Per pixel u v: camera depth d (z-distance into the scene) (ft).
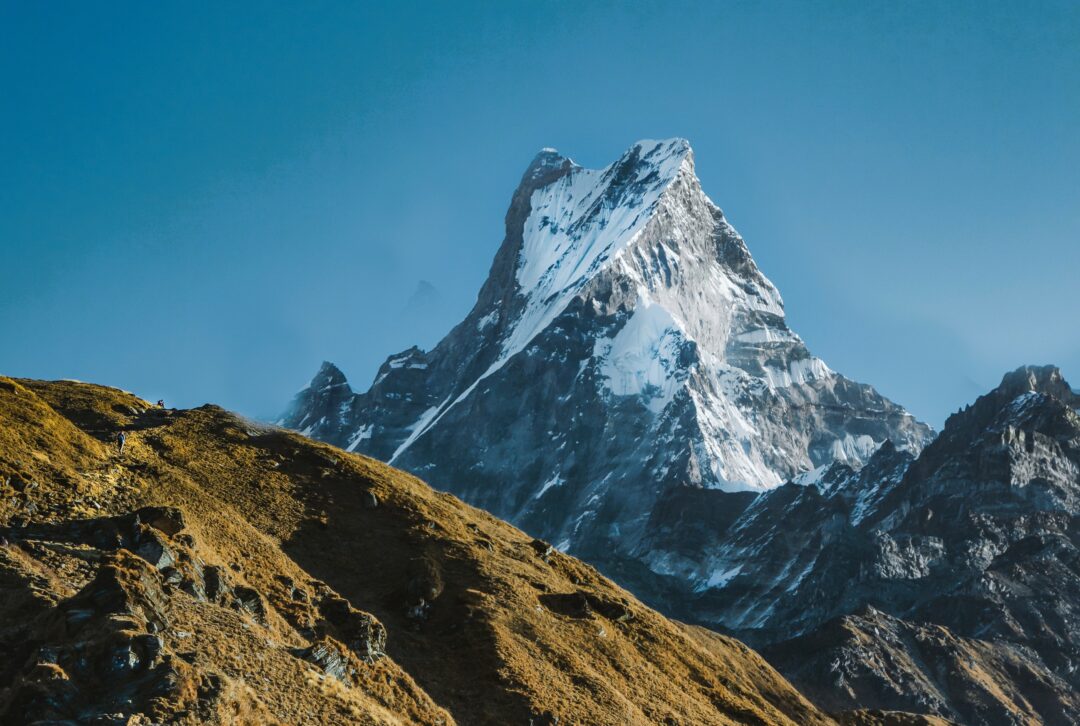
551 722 615.98
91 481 641.40
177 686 361.71
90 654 364.79
